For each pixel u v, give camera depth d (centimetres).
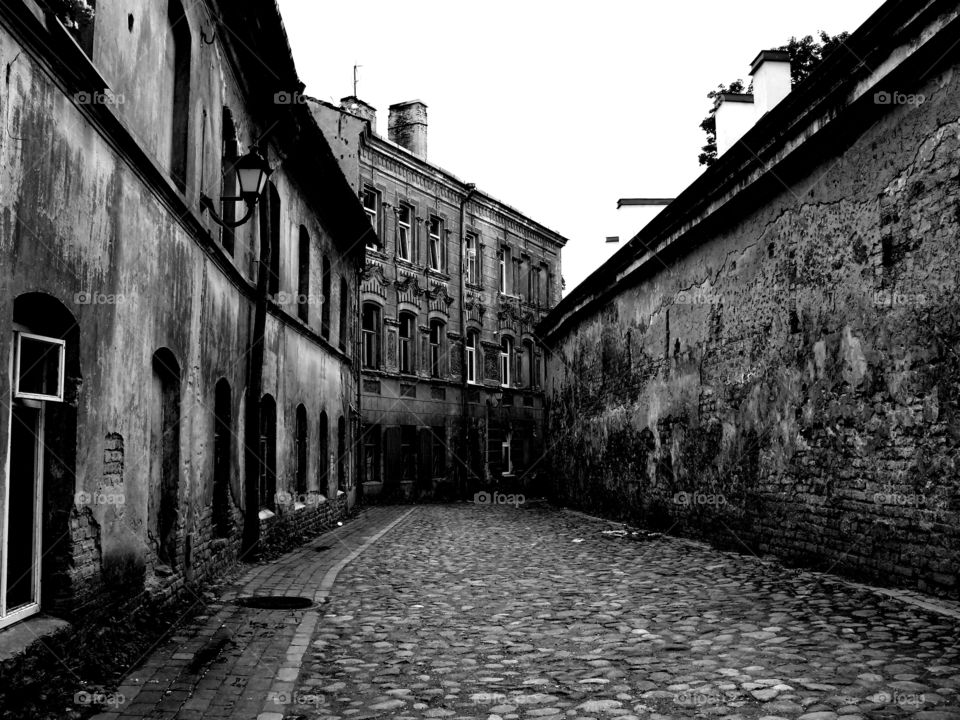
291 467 1499
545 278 4019
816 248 1039
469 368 3391
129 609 682
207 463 969
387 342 2841
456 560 1243
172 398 839
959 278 774
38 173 505
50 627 538
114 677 577
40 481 562
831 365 992
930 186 817
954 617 700
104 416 627
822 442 1010
